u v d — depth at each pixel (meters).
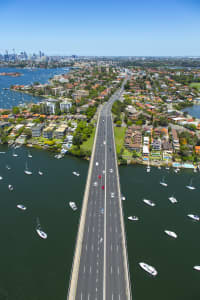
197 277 108.69
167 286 103.75
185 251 122.81
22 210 151.38
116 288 97.38
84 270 104.50
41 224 138.50
